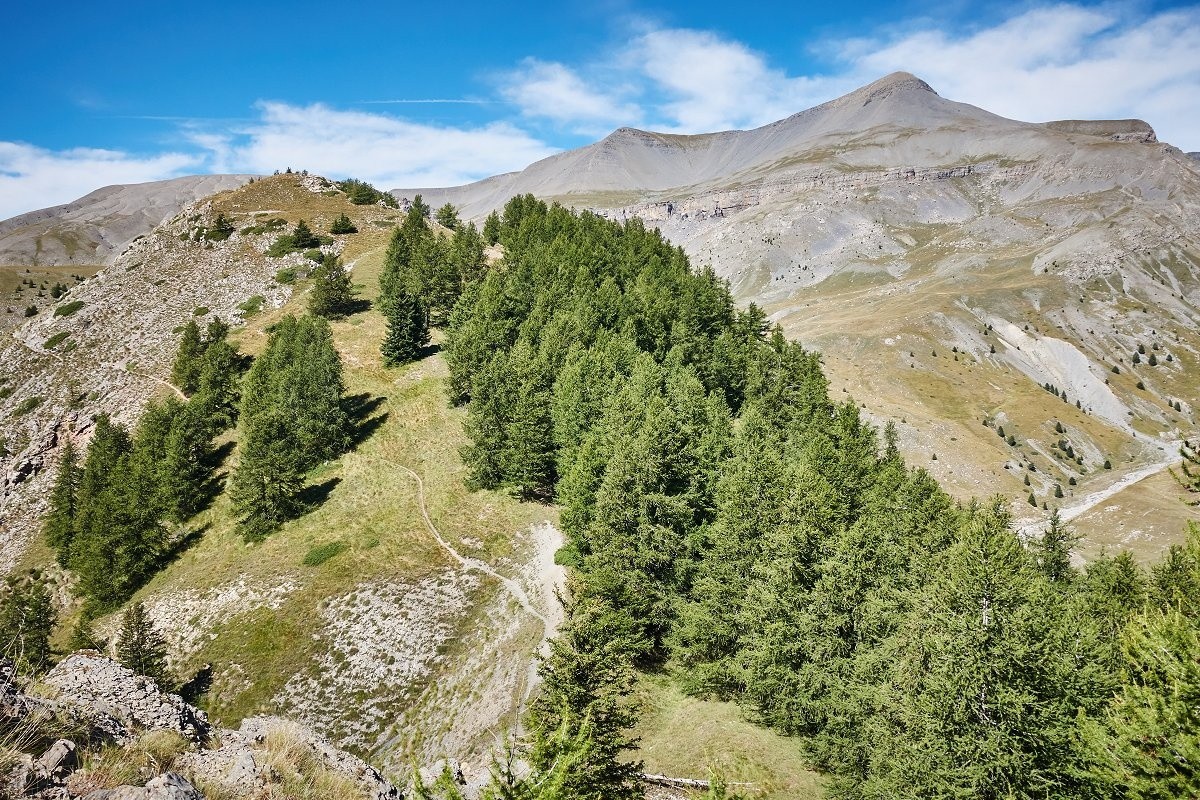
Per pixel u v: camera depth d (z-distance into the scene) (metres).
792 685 31.97
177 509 69.31
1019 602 24.39
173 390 95.12
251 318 110.69
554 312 82.75
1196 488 20.17
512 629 46.62
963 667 23.36
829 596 31.92
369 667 45.28
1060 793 21.91
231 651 49.09
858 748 28.83
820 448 55.81
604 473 49.81
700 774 30.44
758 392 75.88
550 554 54.91
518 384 67.62
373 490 68.31
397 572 55.28
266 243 135.00
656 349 81.31
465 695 41.44
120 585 62.75
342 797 13.97
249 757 12.80
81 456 88.38
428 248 110.31
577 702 24.80
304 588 54.69
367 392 85.50
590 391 62.19
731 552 40.22
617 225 137.12
